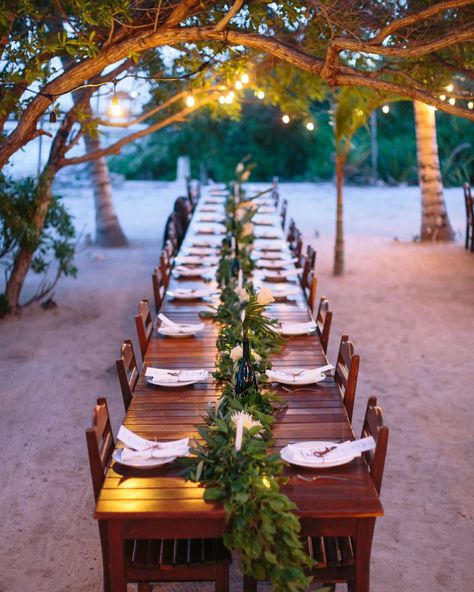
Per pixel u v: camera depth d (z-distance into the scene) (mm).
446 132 18484
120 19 5434
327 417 3988
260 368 4344
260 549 3064
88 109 7586
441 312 8578
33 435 5668
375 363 7109
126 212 15289
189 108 7547
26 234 7988
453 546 4289
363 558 3256
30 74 5418
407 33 5719
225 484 3213
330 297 9227
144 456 3473
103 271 10539
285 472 3410
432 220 11812
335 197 17328
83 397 6363
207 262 7297
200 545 3496
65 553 4246
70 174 19984
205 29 5184
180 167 20281
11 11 5605
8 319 8328
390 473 5082
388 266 10570
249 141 21812
